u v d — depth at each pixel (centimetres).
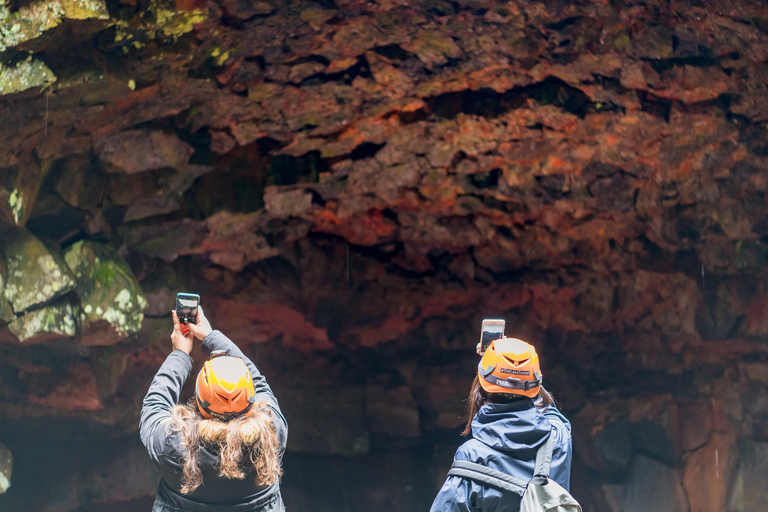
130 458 1044
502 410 247
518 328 1269
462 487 237
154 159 778
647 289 1182
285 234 1098
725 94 842
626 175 1015
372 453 1288
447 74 803
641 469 1219
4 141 571
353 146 921
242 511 234
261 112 812
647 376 1252
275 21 658
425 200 1095
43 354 816
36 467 970
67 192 717
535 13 694
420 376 1293
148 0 561
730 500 1137
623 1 682
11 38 511
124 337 741
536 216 1126
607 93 838
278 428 244
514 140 926
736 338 1130
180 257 997
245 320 1140
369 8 668
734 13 690
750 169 964
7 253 652
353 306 1218
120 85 608
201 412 233
